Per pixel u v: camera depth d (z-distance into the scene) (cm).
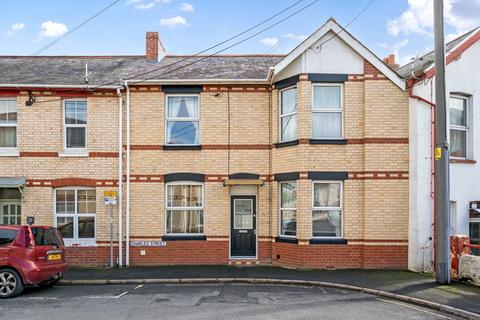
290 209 1502
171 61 1841
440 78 1166
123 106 1562
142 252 1540
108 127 1562
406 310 955
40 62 1848
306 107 1445
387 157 1444
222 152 1553
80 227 1566
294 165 1464
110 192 1493
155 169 1552
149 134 1558
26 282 1081
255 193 1564
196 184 1566
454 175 1448
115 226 1544
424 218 1405
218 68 1700
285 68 1501
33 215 1542
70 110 1586
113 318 884
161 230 1544
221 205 1545
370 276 1303
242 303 1012
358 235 1449
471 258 1157
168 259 1540
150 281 1280
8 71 1716
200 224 1568
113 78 1617
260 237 1544
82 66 1792
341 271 1392
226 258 1540
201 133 1557
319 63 1456
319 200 1473
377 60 1451
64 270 1200
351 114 1459
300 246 1440
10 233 1107
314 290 1169
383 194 1438
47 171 1551
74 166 1554
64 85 1530
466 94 1489
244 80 1534
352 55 1465
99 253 1543
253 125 1558
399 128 1448
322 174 1445
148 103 1562
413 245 1408
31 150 1552
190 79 1543
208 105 1560
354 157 1455
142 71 1691
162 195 1548
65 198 1572
